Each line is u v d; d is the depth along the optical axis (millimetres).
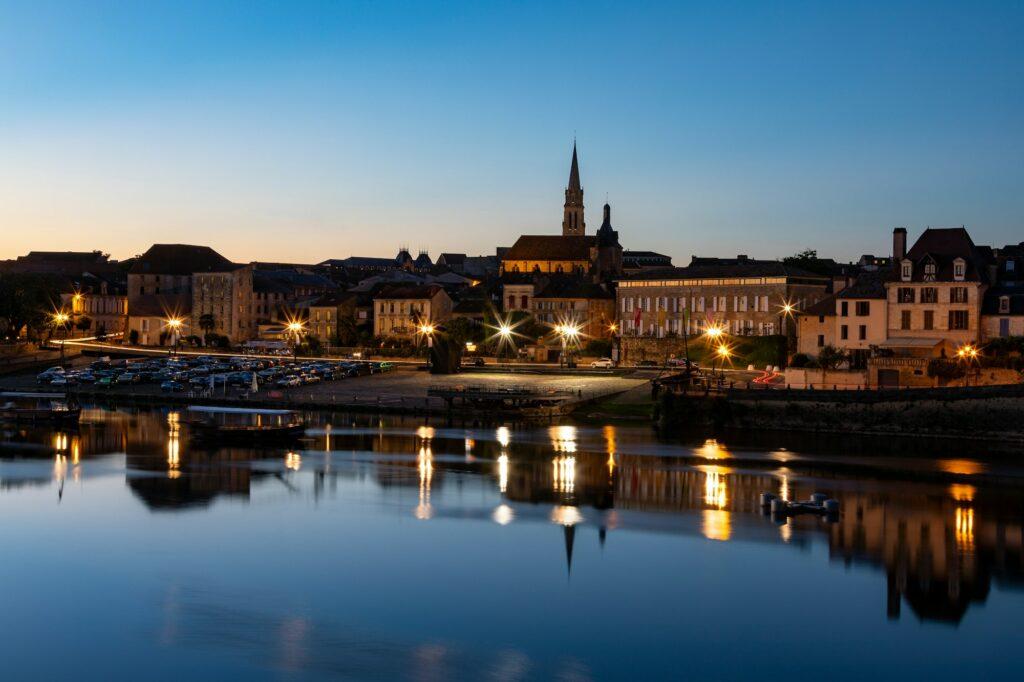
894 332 176625
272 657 67000
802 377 168625
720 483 114125
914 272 175500
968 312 171000
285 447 142750
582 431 158375
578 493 109625
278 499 107125
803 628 71688
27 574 81750
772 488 111125
